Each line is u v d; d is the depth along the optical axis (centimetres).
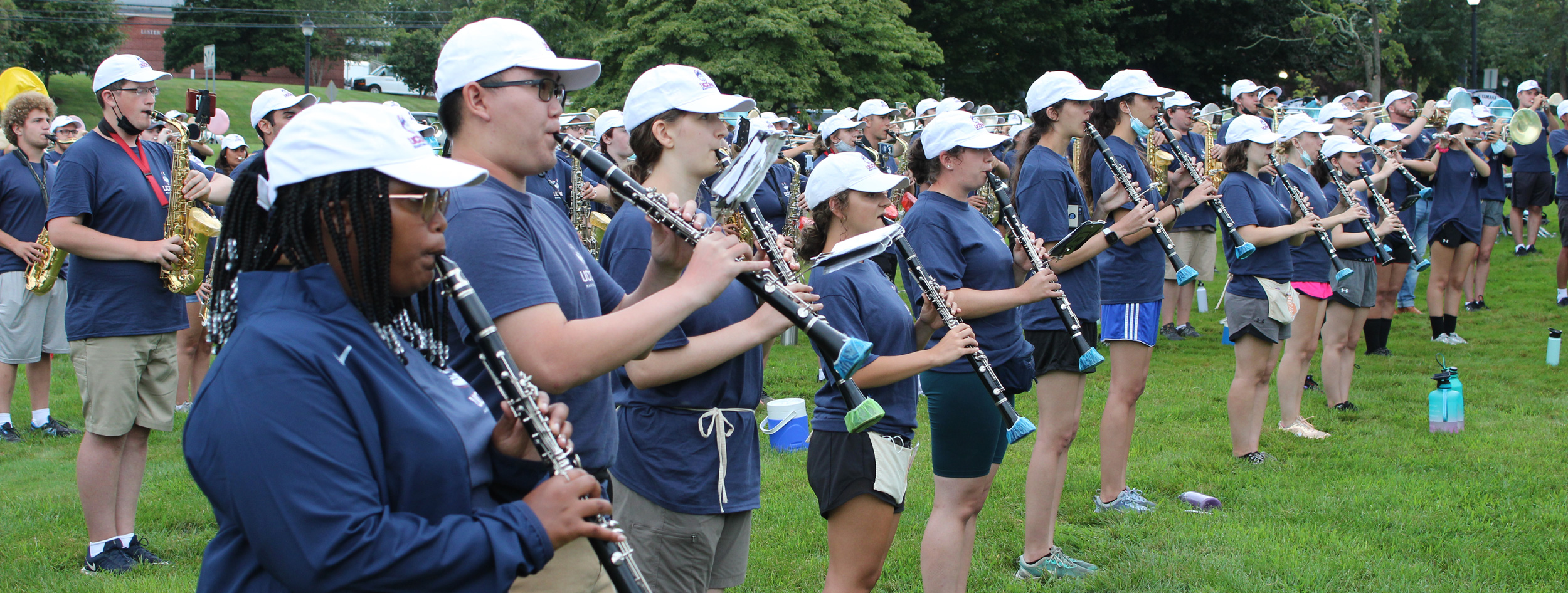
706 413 318
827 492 354
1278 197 754
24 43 4250
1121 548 514
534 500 185
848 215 377
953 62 3148
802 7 2316
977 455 390
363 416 172
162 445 682
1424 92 5209
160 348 480
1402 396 825
